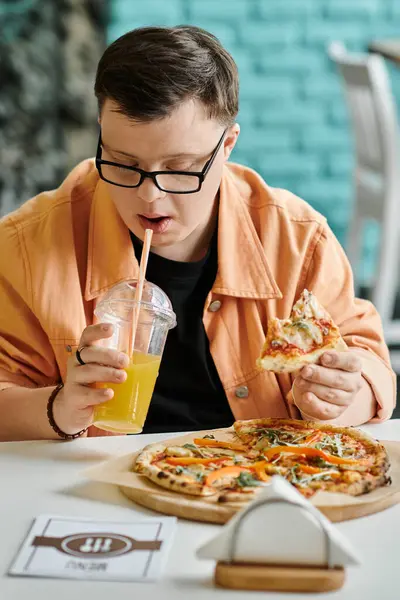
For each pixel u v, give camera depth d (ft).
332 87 16.65
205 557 3.45
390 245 13.17
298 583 3.38
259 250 5.92
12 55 15.89
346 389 4.96
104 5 16.14
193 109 4.92
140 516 4.02
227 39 16.52
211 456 4.51
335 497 3.97
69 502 4.17
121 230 5.77
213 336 5.88
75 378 4.76
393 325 13.69
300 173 16.94
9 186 16.28
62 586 3.42
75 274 5.74
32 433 5.13
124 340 4.76
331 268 6.09
